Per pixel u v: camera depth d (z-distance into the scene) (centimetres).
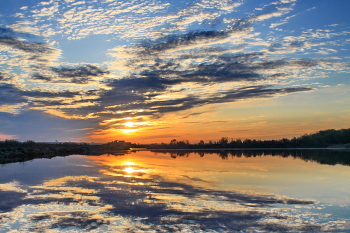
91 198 1091
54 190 1248
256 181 1522
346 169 2123
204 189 1287
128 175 1761
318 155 4338
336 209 926
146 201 1046
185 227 754
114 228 747
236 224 776
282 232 717
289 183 1450
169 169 2159
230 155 4588
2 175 1733
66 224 777
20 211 903
